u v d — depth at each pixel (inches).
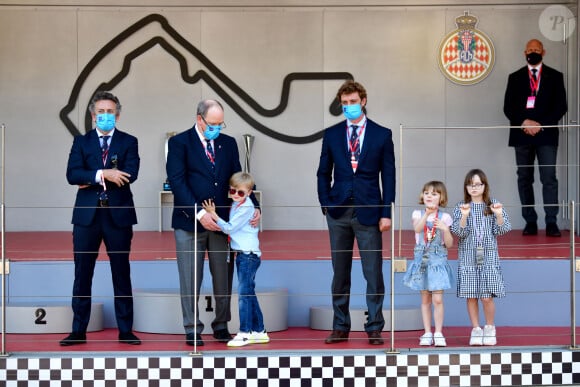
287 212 414.0
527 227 375.6
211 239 258.1
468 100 411.8
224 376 242.2
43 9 408.8
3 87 408.5
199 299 274.4
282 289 284.7
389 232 397.1
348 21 411.5
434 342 256.5
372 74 411.8
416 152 411.8
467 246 259.3
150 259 294.4
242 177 255.8
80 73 410.0
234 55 411.8
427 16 411.2
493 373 247.8
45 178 410.6
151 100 411.2
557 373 249.4
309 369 243.6
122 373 241.4
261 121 413.4
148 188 412.5
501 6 410.0
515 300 288.0
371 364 244.8
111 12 410.0
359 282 291.4
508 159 412.5
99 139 261.6
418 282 254.7
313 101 413.4
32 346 256.5
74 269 274.7
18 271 289.1
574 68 404.8
